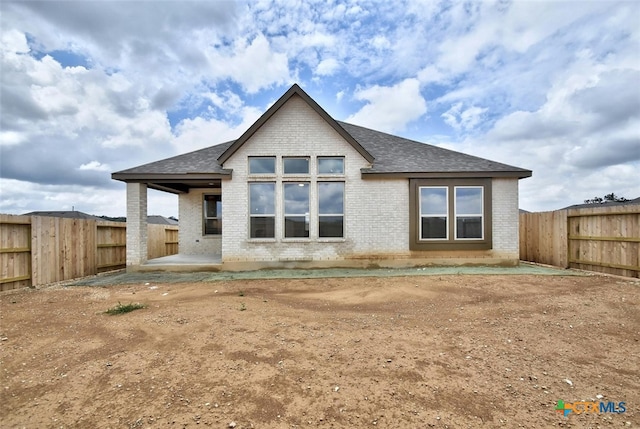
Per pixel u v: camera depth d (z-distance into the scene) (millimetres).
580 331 4660
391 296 7090
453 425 2504
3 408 2824
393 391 3035
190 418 2631
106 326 5055
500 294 7035
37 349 4148
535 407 2752
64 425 2568
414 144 13391
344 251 10984
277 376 3355
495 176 10820
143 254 10992
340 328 4902
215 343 4297
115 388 3145
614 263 8898
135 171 10781
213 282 8992
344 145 11133
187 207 13922
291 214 11109
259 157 11133
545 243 11508
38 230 8602
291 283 8750
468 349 4039
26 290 8078
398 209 11055
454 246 10898
